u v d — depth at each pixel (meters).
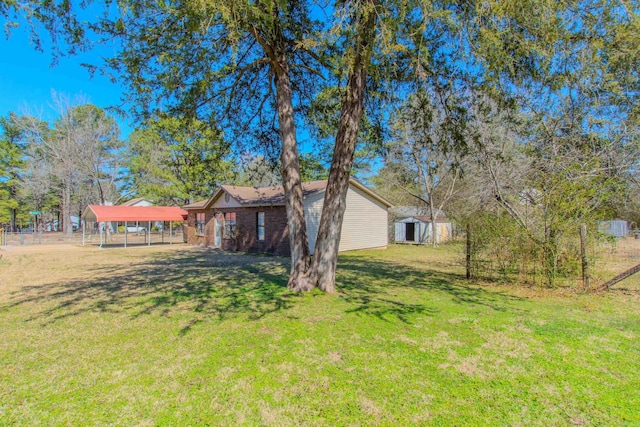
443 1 5.14
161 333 4.72
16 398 3.03
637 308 5.95
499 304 6.24
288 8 6.73
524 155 9.52
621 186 7.80
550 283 7.66
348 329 4.81
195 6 4.46
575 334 4.59
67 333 4.74
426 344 4.25
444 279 9.02
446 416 2.73
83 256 15.69
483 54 5.21
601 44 5.31
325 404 2.92
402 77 6.98
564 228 7.41
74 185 32.72
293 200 7.49
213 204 20.59
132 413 2.80
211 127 8.78
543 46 5.19
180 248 20.14
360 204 18.61
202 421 2.69
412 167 21.14
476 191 11.58
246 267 11.66
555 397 3.01
